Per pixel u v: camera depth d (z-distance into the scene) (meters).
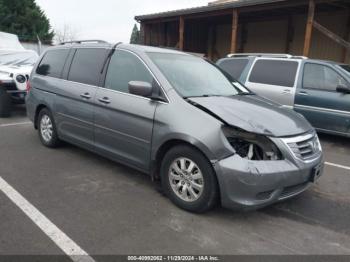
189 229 3.25
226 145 3.21
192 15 14.18
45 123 5.70
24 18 31.03
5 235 3.03
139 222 3.34
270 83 7.59
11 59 9.91
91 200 3.79
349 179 4.87
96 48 4.83
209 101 3.70
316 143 3.74
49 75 5.52
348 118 6.56
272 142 3.27
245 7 12.27
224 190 3.22
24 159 5.12
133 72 4.18
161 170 3.79
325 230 3.35
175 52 4.66
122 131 4.15
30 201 3.71
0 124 7.60
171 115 3.59
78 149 5.69
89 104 4.59
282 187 3.24
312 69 7.13
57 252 2.81
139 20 16.53
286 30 14.91
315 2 10.62
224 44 17.61
